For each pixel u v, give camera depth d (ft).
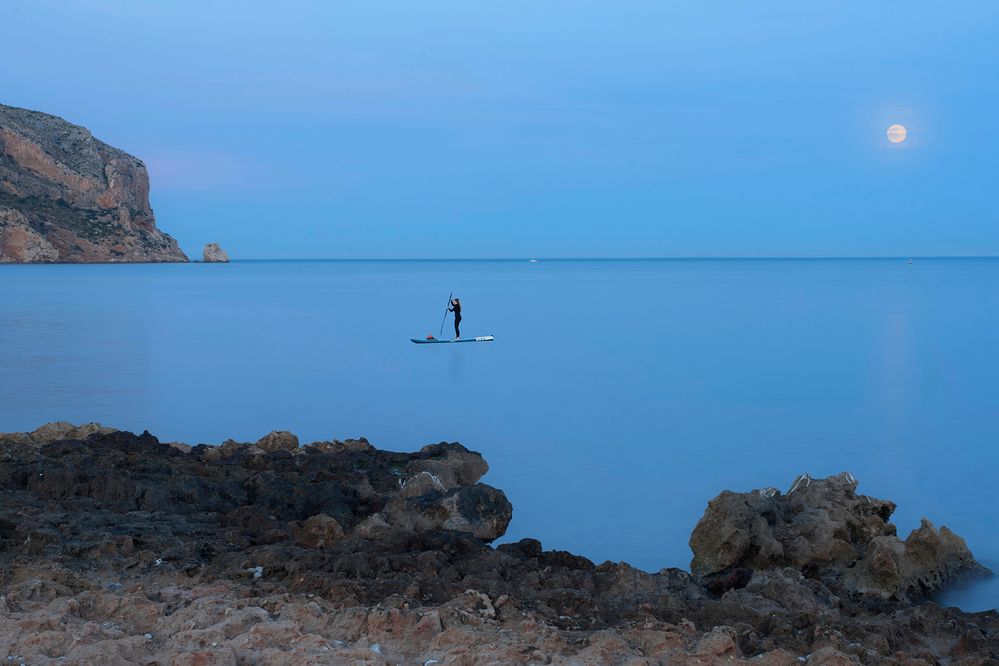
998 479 46.85
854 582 31.94
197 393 73.10
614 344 108.47
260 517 33.68
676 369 87.30
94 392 72.90
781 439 56.80
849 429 59.57
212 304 179.32
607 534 39.55
